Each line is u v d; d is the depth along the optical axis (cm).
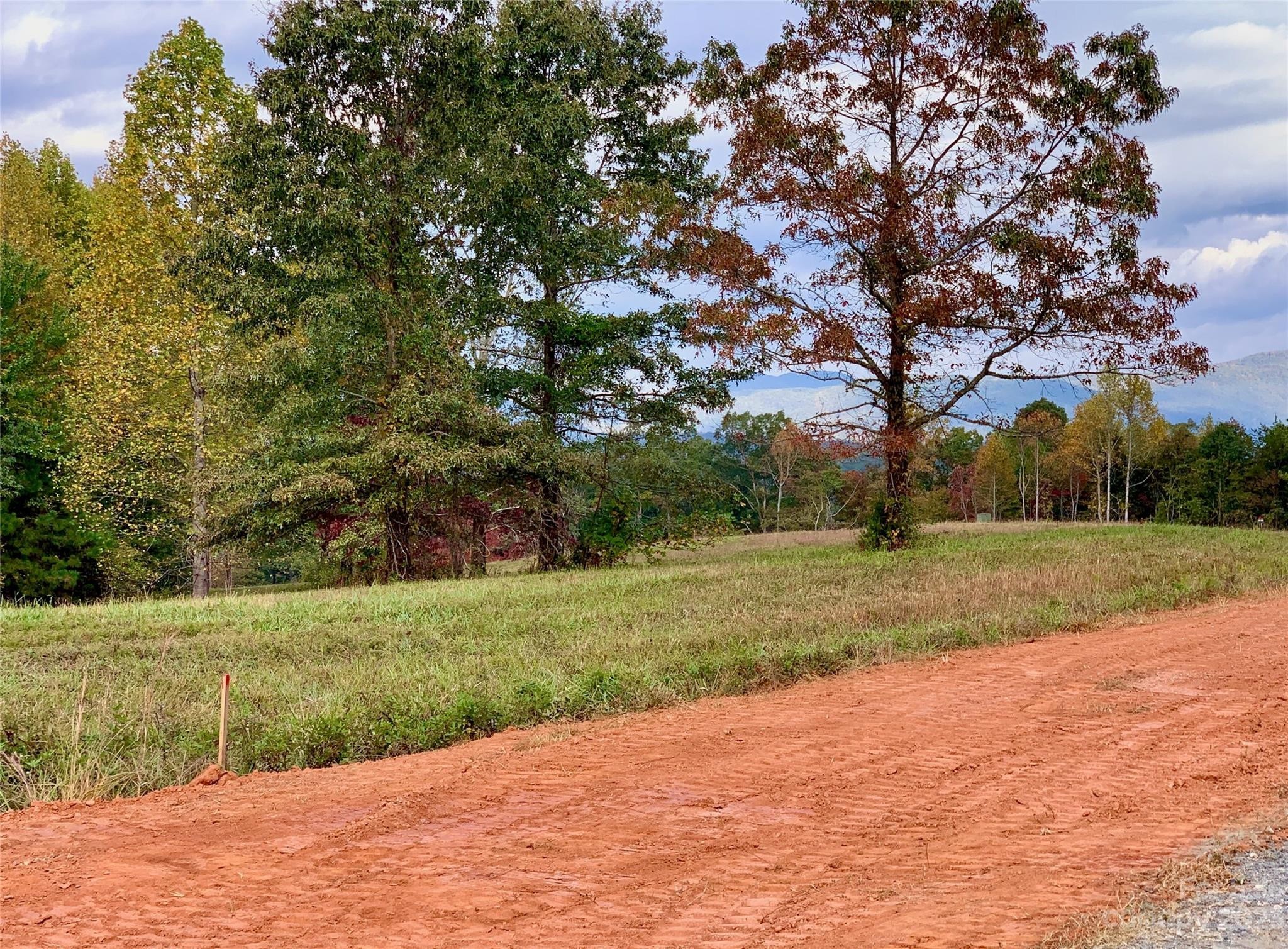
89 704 1077
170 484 3469
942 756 894
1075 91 2811
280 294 3036
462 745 1018
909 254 2847
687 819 743
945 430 3438
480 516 3697
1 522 3431
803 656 1309
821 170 2958
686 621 1616
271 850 702
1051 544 2805
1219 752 871
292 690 1184
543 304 3291
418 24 3116
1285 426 7400
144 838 738
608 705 1131
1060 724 996
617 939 538
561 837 711
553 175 3284
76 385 3606
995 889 579
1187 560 2292
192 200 3431
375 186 3122
